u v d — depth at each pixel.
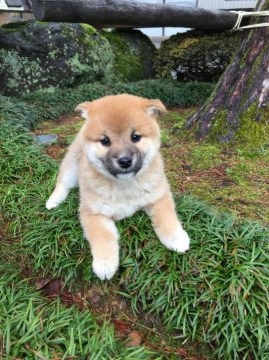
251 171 0.67
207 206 0.54
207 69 1.40
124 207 0.47
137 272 0.47
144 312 0.47
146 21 1.06
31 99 1.13
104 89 1.21
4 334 0.41
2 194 0.63
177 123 0.93
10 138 0.76
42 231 0.54
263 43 0.72
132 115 0.44
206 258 0.46
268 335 0.41
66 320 0.44
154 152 0.46
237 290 0.43
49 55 1.22
